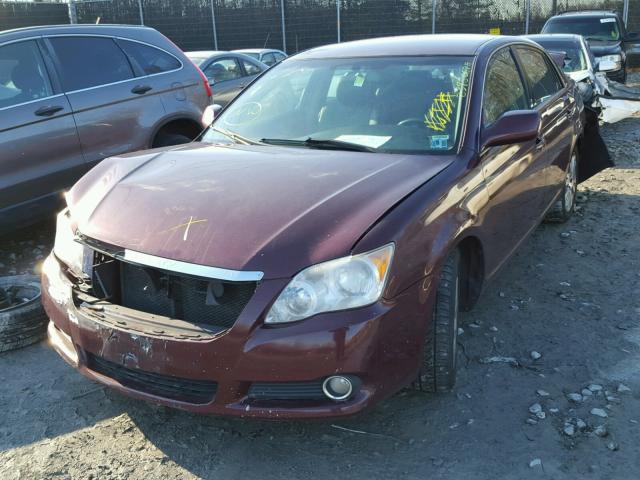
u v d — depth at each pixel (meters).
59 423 3.00
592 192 6.69
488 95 3.64
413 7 20.88
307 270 2.41
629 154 8.29
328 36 21.41
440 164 3.11
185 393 2.59
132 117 5.64
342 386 2.46
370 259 2.46
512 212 3.70
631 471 2.58
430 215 2.75
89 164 5.34
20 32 5.12
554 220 5.60
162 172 3.18
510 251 3.76
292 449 2.78
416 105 3.56
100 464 2.71
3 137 4.78
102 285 2.75
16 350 3.67
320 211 2.62
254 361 2.40
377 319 2.45
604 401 3.04
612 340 3.62
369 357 2.45
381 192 2.77
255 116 3.93
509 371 3.32
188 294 2.56
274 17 21.41
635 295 4.20
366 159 3.17
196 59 10.49
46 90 5.13
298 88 3.97
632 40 14.09
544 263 4.79
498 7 20.72
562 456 2.68
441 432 2.85
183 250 2.53
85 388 3.29
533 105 4.38
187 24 21.55
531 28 20.89
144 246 2.61
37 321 3.72
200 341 2.45
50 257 3.18
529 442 2.77
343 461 2.70
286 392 2.47
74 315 2.78
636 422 2.88
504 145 3.40
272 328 2.39
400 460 2.69
